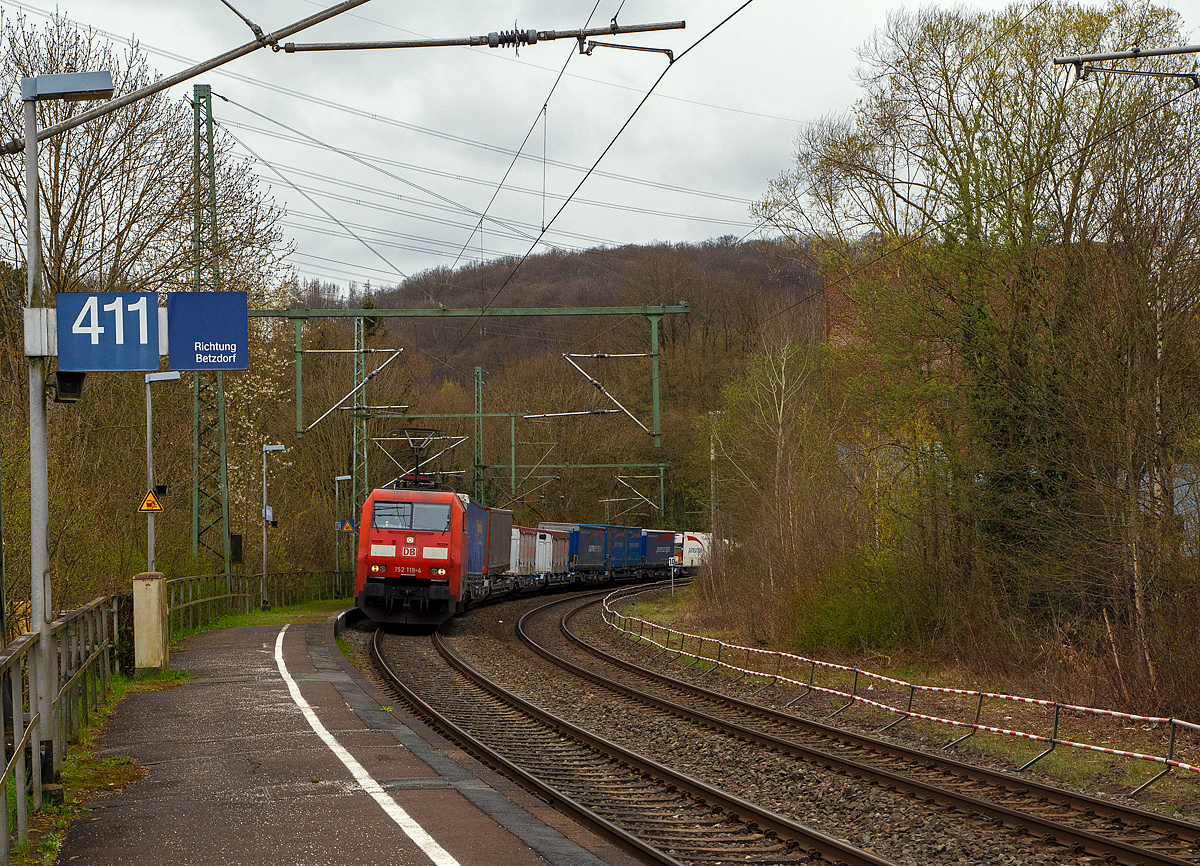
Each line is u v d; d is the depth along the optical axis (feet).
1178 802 34.14
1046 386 59.00
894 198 77.92
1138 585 50.08
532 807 27.07
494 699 55.26
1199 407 49.90
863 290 72.95
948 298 68.54
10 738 25.50
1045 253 63.98
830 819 32.14
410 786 28.43
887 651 71.56
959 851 28.35
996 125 68.18
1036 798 34.40
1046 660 58.49
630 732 47.24
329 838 23.18
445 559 91.86
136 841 22.94
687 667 74.74
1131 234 52.21
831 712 54.44
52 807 25.76
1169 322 50.26
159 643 51.26
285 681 50.14
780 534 91.86
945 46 72.08
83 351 32.86
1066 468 56.34
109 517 77.30
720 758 41.29
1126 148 54.95
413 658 72.95
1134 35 64.49
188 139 89.04
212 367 40.73
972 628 65.36
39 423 30.12
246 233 99.40
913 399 69.36
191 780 29.30
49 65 80.28
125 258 84.79
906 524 72.13
